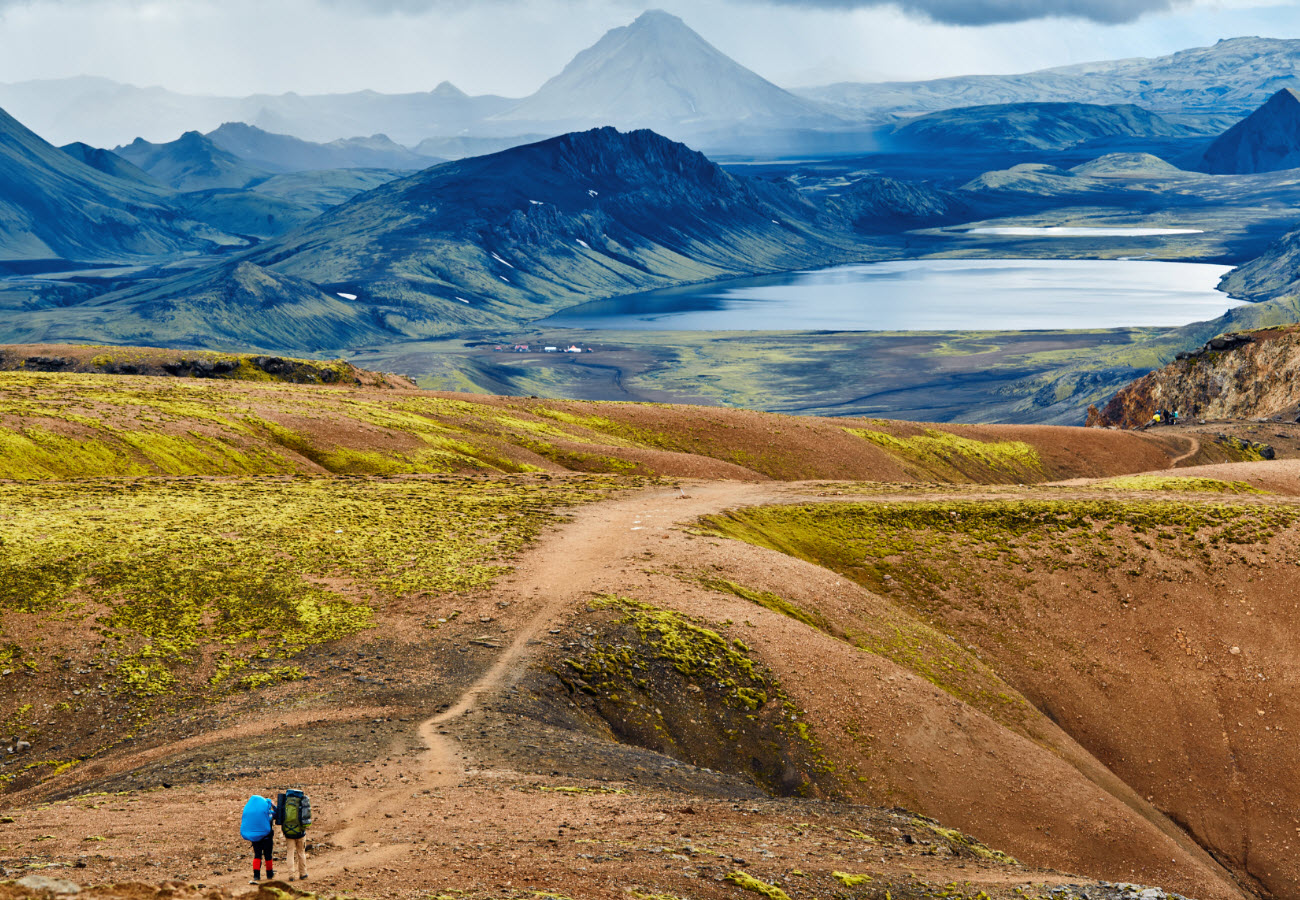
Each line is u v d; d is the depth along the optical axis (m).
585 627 50.38
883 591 71.62
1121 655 66.44
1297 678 62.94
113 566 52.47
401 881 20.19
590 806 28.58
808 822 31.52
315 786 29.20
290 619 49.69
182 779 30.83
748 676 49.19
